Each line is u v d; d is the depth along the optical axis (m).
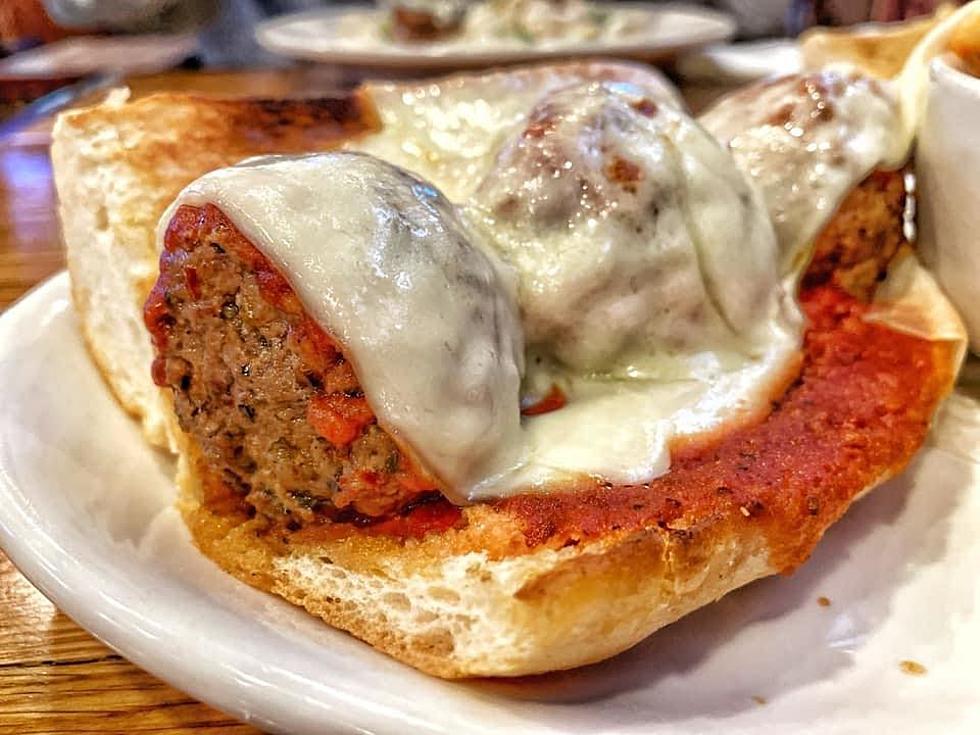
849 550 0.16
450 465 0.13
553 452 0.14
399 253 0.13
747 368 0.17
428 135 0.20
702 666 0.13
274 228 0.13
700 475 0.14
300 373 0.13
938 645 0.14
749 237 0.17
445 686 0.12
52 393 0.18
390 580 0.13
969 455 0.18
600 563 0.12
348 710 0.11
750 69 0.45
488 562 0.12
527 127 0.17
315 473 0.14
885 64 0.25
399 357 0.13
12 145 0.39
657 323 0.16
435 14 0.50
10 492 0.14
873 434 0.16
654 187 0.17
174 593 0.13
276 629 0.13
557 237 0.16
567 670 0.13
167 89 0.45
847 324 0.19
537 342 0.16
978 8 0.20
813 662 0.14
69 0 0.59
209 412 0.14
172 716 0.13
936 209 0.19
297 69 0.51
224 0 0.64
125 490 0.16
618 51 0.43
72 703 0.13
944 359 0.18
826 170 0.19
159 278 0.15
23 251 0.29
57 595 0.13
